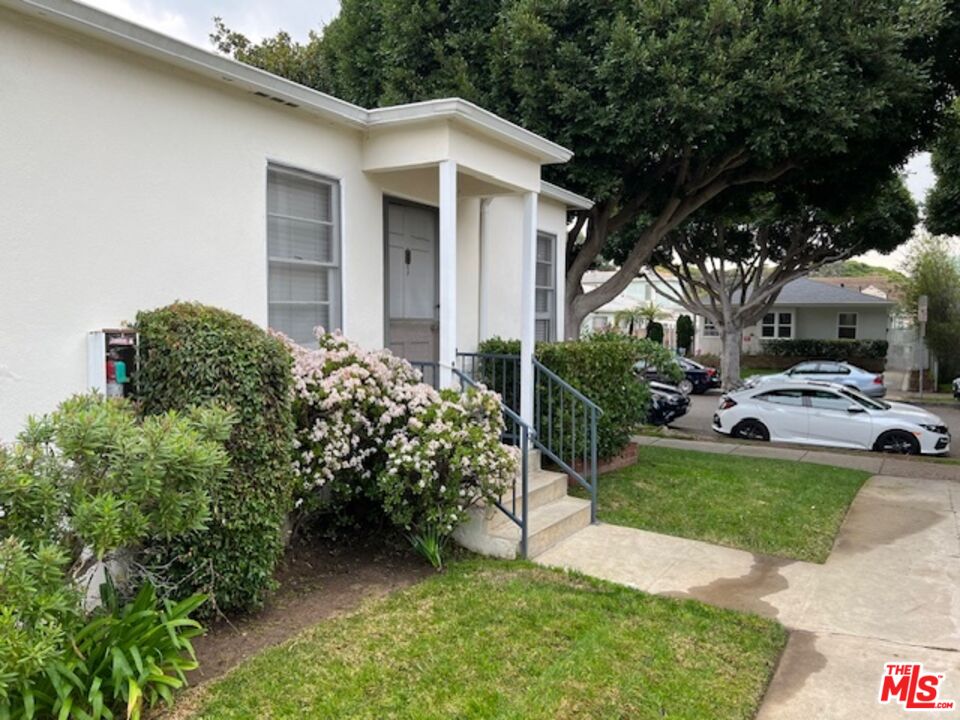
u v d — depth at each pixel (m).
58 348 3.56
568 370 6.86
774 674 3.27
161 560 3.41
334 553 4.68
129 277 3.93
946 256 21.33
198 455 2.73
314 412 4.41
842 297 28.27
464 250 7.18
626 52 7.69
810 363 19.75
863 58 7.58
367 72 10.34
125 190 3.89
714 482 7.34
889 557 5.02
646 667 3.23
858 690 3.12
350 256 5.59
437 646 3.36
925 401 19.23
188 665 2.86
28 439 2.69
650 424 13.30
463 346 7.20
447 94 9.12
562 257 8.96
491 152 5.85
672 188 9.91
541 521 5.13
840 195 10.60
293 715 2.74
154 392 3.69
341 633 3.47
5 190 3.32
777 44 7.55
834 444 11.03
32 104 3.42
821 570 4.71
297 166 5.06
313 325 5.37
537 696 2.93
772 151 8.33
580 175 8.81
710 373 21.02
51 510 2.54
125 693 2.62
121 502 2.57
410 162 5.45
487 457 4.42
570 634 3.53
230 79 4.37
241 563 3.52
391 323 6.32
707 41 7.62
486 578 4.30
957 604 4.14
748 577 4.54
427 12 9.20
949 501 6.84
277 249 5.04
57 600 2.35
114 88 3.82
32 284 3.44
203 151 4.36
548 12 8.34
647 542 5.18
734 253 20.44
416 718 2.74
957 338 20.89
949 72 8.68
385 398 4.66
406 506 4.52
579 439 7.02
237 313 4.62
